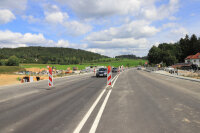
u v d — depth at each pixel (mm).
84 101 6723
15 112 5254
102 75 22375
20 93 9133
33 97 7836
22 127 3938
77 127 3846
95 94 8383
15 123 4223
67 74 34188
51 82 11703
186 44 87750
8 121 4387
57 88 11109
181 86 11336
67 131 3627
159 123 4055
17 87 12062
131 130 3623
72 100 6980
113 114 4836
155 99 6945
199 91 9078
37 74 44562
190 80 16016
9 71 60094
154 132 3510
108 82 11258
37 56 196000
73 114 4906
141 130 3619
